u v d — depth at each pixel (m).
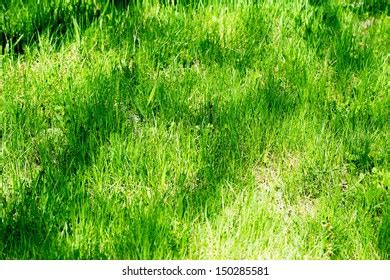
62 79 3.04
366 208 2.45
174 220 2.36
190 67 3.36
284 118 2.92
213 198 2.45
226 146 2.72
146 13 3.64
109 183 2.50
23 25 3.33
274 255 2.31
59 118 2.80
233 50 3.37
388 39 3.66
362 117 2.96
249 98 2.99
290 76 3.23
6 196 2.46
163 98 2.95
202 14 3.69
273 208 2.51
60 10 3.47
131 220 2.29
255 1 3.81
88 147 2.65
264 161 2.74
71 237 2.27
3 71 3.05
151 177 2.52
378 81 3.21
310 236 2.39
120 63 3.17
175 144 2.67
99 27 3.36
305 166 2.68
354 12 4.02
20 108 2.79
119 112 2.85
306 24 3.62
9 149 2.62
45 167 2.54
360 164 2.73
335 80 3.31
